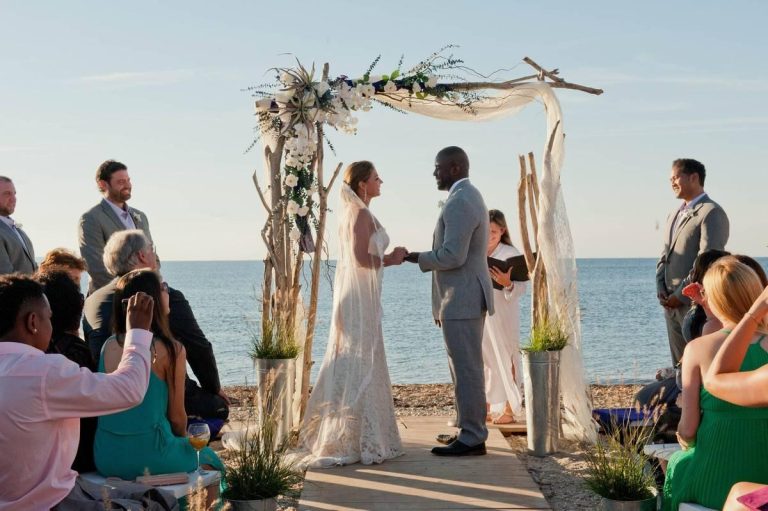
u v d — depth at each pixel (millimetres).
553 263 6117
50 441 3008
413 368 17188
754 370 3436
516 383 6902
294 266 5926
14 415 2910
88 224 6688
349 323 5566
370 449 5438
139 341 3234
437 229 5676
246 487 4223
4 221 6785
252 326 5852
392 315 34812
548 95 6234
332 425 5500
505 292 6824
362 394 5492
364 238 5551
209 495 4070
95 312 5254
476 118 6555
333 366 5586
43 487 2982
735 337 3477
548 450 5934
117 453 3990
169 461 4023
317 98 5863
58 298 4207
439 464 5438
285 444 4824
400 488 4902
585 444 6152
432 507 4559
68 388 2980
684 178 6570
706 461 3578
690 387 3715
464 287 5566
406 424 6848
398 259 5699
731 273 3680
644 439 4840
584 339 24844
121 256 5133
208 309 40531
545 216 6141
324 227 5922
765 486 3139
